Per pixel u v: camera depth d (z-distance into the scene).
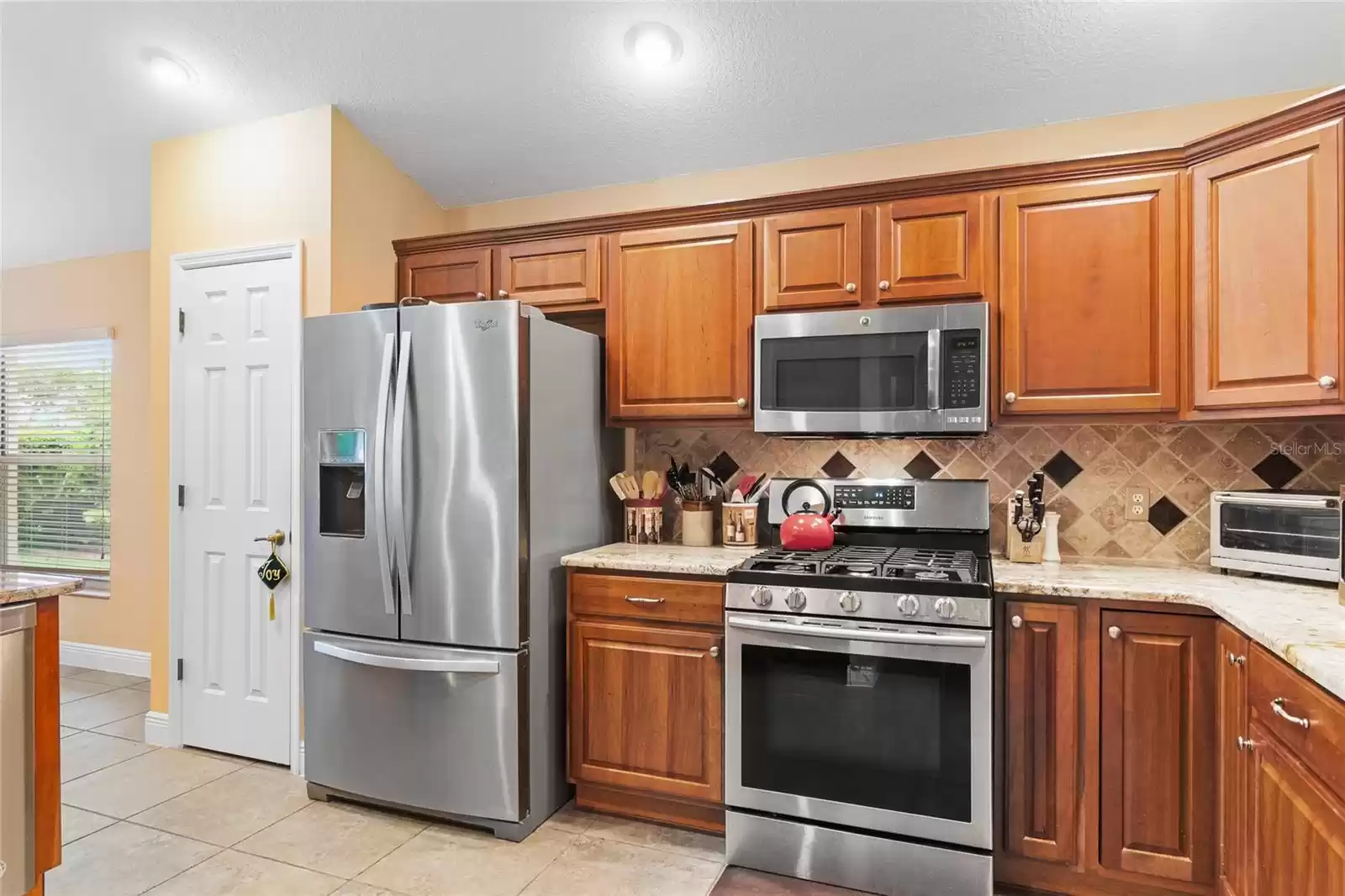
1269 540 2.05
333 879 2.14
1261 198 1.95
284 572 2.90
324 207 2.87
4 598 1.68
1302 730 1.36
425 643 2.46
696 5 2.36
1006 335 2.33
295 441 2.92
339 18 2.54
